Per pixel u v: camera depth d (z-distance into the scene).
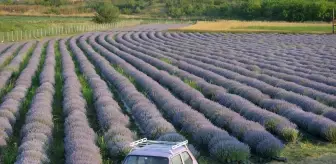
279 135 21.92
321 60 48.91
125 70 41.50
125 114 26.81
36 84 36.84
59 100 30.94
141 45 66.38
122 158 18.62
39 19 130.75
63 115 26.55
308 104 26.70
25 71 40.19
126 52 58.69
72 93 29.95
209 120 24.34
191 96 29.22
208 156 19.23
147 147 13.86
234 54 54.91
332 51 57.59
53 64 45.47
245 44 67.38
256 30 92.44
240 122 22.12
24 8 170.25
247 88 30.83
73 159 16.98
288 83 33.56
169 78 35.66
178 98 30.92
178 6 191.00
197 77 36.81
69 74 38.53
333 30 85.75
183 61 48.25
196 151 18.50
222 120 23.47
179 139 18.78
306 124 23.34
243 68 42.19
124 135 20.39
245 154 18.27
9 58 52.72
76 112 24.69
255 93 29.50
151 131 20.97
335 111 24.78
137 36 81.62
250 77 37.72
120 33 89.25
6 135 21.23
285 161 18.56
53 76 38.03
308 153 19.56
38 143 19.16
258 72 41.38
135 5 197.88
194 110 25.36
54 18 139.75
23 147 18.66
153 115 23.84
